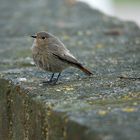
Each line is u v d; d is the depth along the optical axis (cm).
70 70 1294
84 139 763
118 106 886
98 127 761
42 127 940
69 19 2258
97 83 1109
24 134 1039
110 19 2208
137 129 751
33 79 1190
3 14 2416
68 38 1862
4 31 2045
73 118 812
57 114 867
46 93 1023
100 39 1819
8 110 1151
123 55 1509
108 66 1342
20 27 2112
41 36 1164
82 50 1617
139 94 981
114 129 752
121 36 1875
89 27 2056
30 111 1011
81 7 2511
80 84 1109
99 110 861
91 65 1363
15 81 1155
